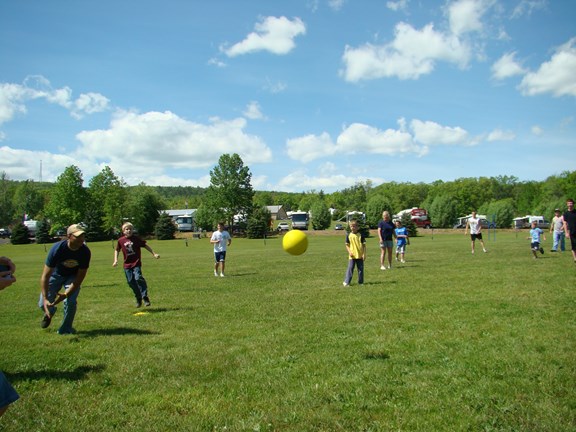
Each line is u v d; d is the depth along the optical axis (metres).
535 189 114.38
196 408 4.17
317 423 3.76
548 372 4.72
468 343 5.90
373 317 7.78
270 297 10.62
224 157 73.75
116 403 4.34
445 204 79.38
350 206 129.12
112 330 7.49
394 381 4.67
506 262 16.31
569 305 8.08
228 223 74.44
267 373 5.07
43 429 3.81
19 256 37.31
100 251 40.75
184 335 6.99
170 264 22.75
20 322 8.58
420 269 15.14
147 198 78.06
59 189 71.00
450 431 3.57
